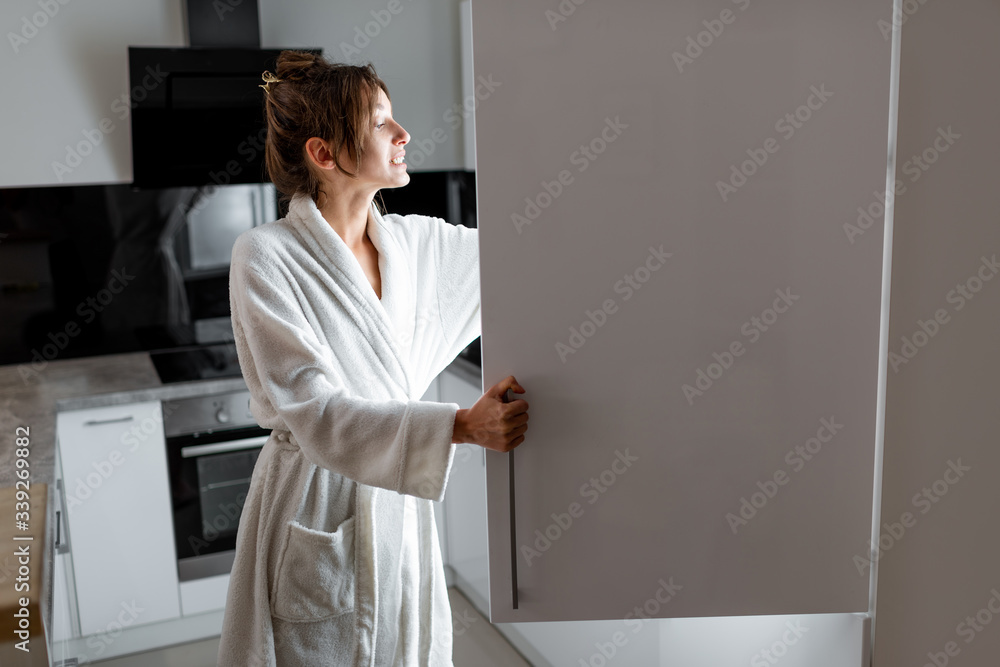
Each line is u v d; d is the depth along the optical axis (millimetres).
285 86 1372
